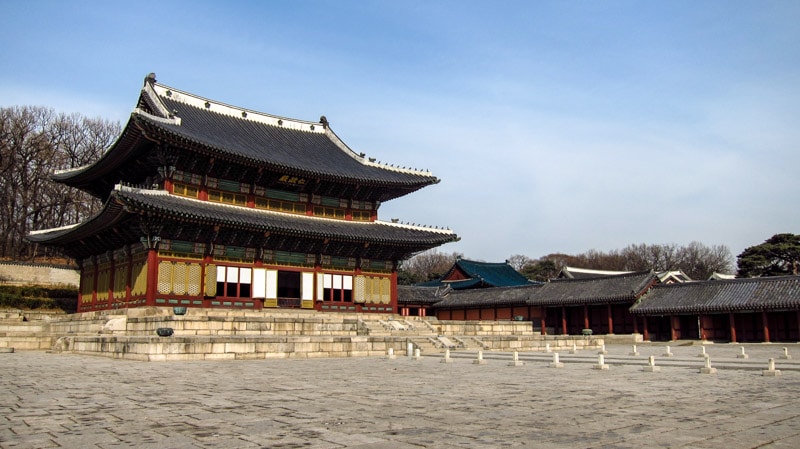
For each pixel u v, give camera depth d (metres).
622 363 36.03
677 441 12.39
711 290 73.62
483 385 23.34
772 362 28.52
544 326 85.50
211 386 22.02
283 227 53.66
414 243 62.59
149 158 53.47
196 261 51.75
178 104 63.25
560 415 15.82
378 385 23.00
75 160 108.00
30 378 24.44
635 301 77.88
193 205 52.03
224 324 43.22
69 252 63.53
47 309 66.94
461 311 96.19
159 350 34.16
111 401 17.92
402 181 64.75
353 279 62.47
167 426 13.90
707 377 27.27
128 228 51.03
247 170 56.84
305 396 19.47
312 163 62.84
